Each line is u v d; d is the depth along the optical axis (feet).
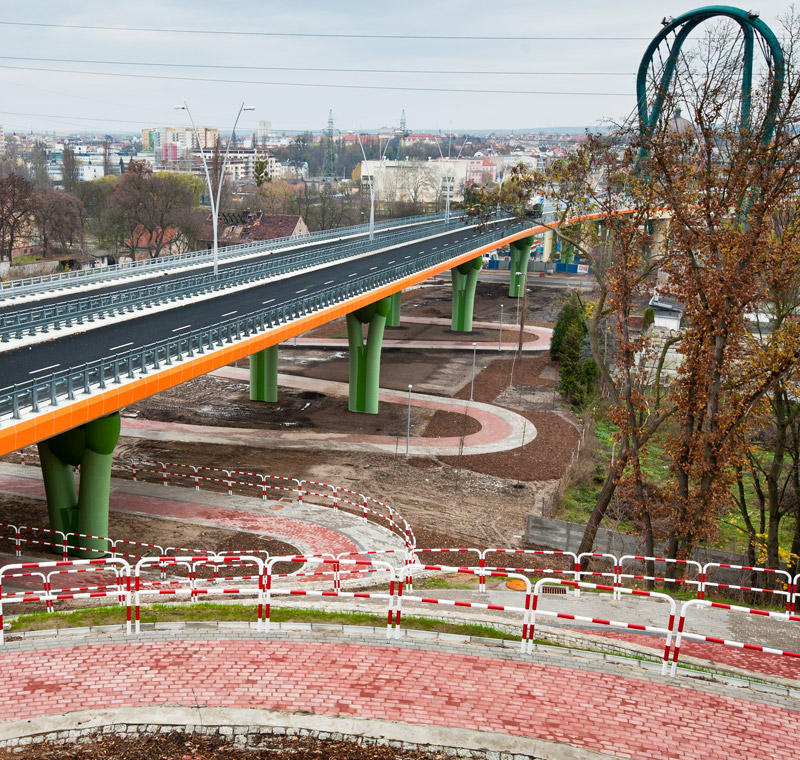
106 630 55.88
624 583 99.76
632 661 54.29
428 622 58.95
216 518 123.75
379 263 233.96
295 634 55.36
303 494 137.90
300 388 217.77
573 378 210.79
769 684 52.42
